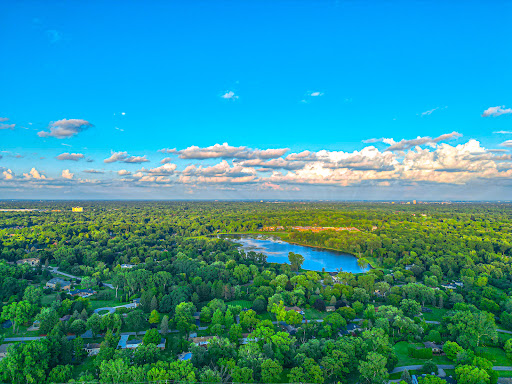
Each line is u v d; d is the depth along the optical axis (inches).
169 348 5733.3
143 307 7460.6
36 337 5984.3
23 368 4448.8
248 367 4699.8
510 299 7485.2
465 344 5664.4
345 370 4751.5
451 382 4667.8
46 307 7052.2
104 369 4382.4
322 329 6087.6
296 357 5002.5
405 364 5290.4
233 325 5910.4
